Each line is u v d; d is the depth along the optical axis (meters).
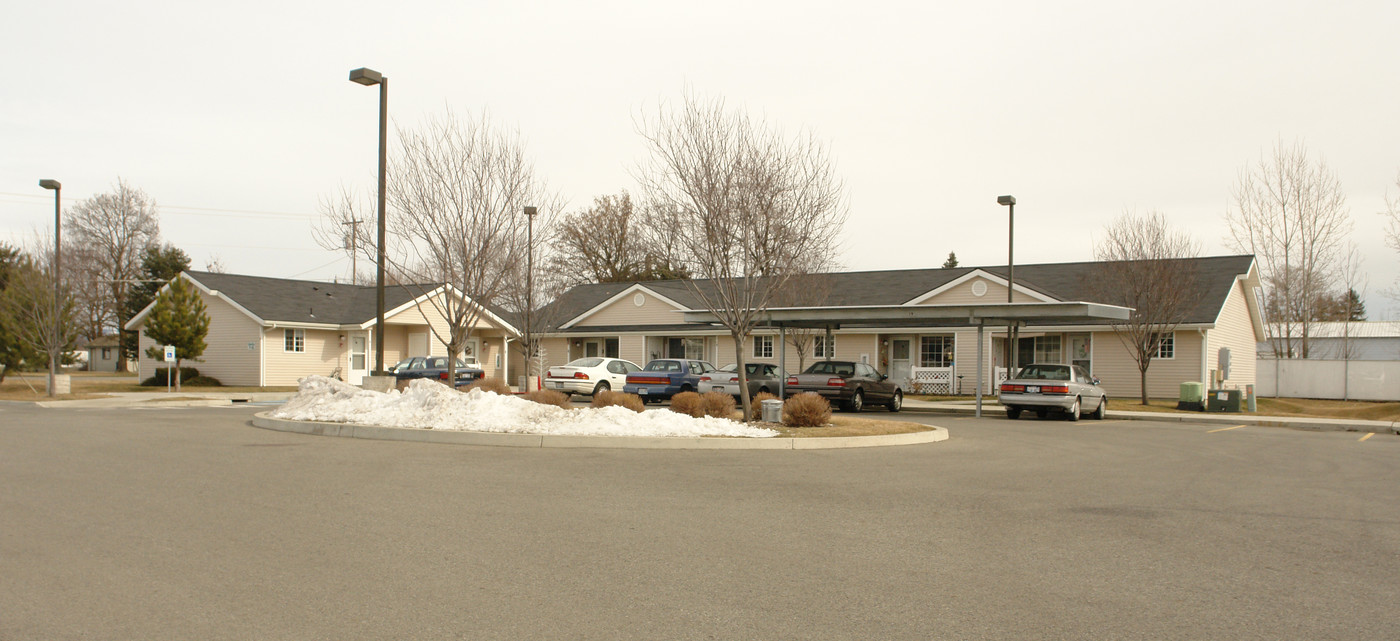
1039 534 7.94
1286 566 6.93
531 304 29.89
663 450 13.80
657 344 39.88
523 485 9.99
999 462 13.21
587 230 62.97
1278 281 45.91
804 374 25.62
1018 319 27.20
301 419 16.34
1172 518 8.87
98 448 12.87
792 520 8.34
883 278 38.38
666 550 7.05
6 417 19.42
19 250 48.09
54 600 5.51
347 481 10.04
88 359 71.69
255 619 5.21
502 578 6.16
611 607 5.56
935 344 35.31
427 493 9.35
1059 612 5.62
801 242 18.00
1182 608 5.76
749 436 14.77
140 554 6.63
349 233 20.88
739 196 17.34
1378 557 7.29
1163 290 28.52
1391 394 35.59
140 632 4.96
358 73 18.19
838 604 5.70
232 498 8.89
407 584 5.97
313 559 6.56
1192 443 17.41
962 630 5.23
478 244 20.09
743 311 17.78
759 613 5.49
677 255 19.11
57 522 7.68
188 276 37.66
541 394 19.42
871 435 15.64
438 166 19.89
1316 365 37.00
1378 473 12.98
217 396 29.80
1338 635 5.27
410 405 16.31
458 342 20.03
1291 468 13.45
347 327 37.84
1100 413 24.97
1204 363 30.73
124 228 62.03
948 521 8.44
